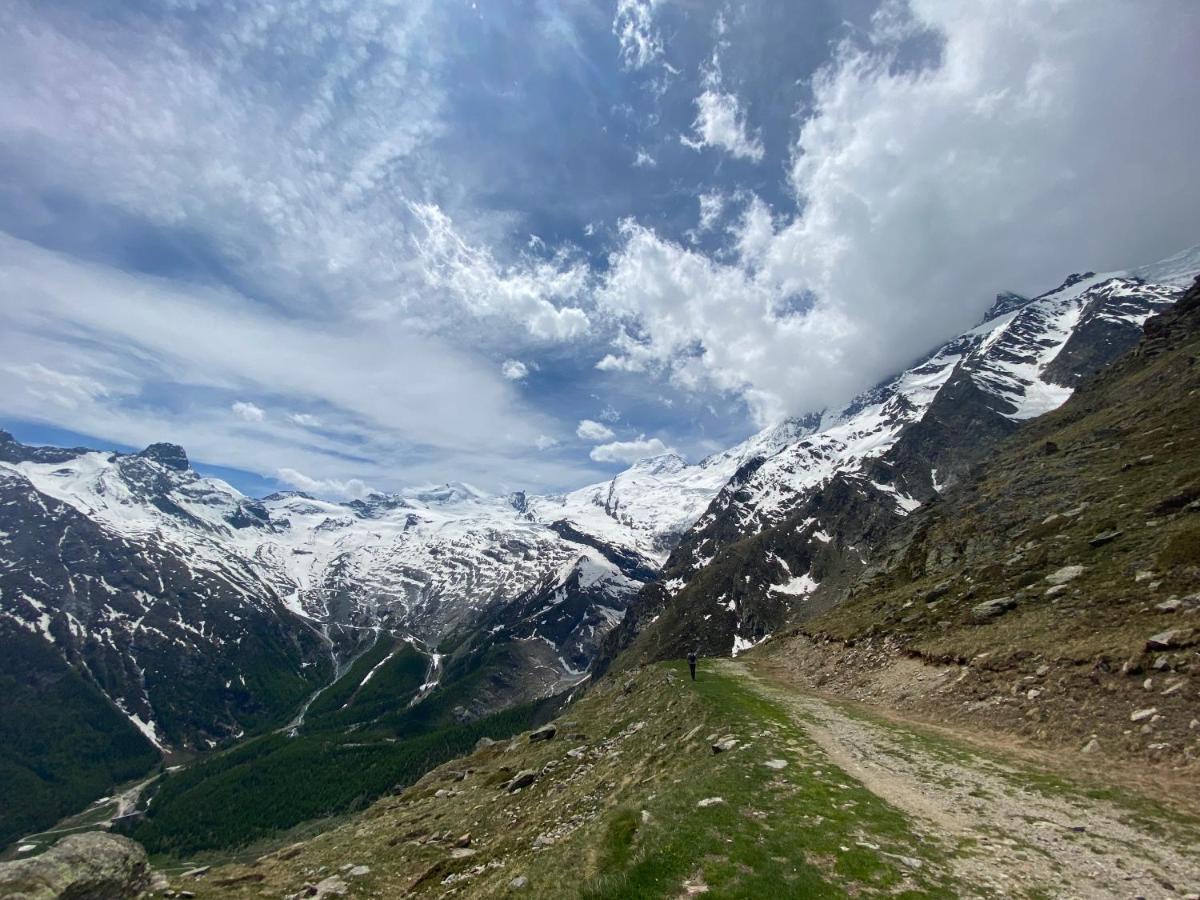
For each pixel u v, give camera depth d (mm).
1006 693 33688
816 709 41062
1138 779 22484
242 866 37344
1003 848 17766
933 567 73438
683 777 27672
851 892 15336
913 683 42562
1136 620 32188
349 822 54469
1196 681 25453
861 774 25312
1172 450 57031
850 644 59250
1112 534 45656
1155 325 117125
